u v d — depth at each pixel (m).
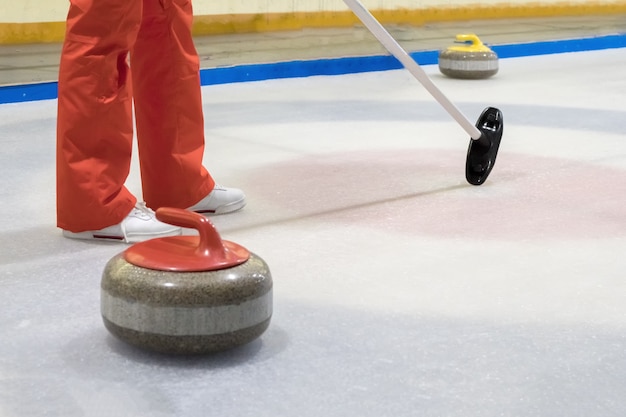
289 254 2.46
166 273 1.69
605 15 10.11
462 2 8.59
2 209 2.94
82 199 2.49
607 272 2.36
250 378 1.68
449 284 2.24
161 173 2.73
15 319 1.96
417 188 3.31
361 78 7.35
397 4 8.04
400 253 2.49
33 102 5.71
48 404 1.56
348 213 2.93
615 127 4.88
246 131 4.60
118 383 1.65
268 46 7.15
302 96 6.12
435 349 1.83
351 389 1.64
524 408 1.58
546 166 3.76
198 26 6.68
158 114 2.68
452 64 7.30
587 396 1.64
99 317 1.98
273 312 2.02
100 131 2.45
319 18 7.44
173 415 1.52
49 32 5.81
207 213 2.88
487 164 3.33
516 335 1.92
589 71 7.94
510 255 2.49
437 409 1.57
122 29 2.36
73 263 2.36
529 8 9.24
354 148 4.15
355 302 2.10
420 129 4.75
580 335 1.93
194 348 1.69
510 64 8.52
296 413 1.54
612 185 3.41
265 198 3.12
